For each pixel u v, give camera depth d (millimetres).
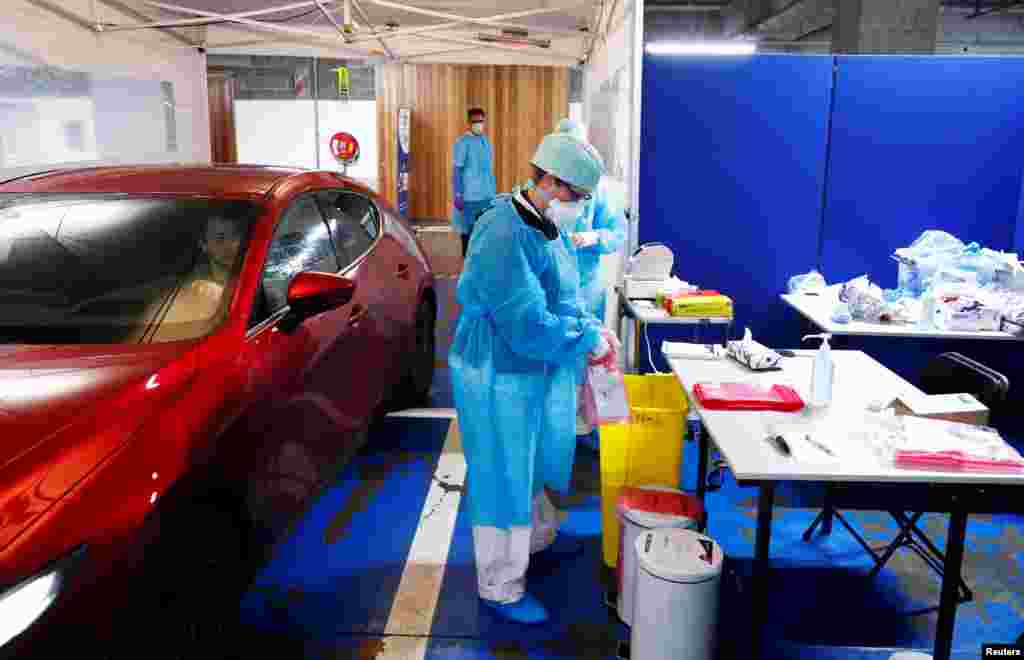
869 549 3119
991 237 4988
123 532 1787
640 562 2410
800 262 5047
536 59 10273
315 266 3156
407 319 4172
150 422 1966
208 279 2572
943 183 4926
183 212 2848
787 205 4965
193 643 2111
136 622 1837
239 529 2334
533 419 2689
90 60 6789
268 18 8859
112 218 2814
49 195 2939
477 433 2703
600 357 2715
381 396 3672
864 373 3164
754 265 5051
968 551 3336
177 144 8508
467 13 8875
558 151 2482
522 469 2713
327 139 13086
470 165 9453
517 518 2764
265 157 13141
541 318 2518
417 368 4672
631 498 2836
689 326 5137
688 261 5043
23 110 5910
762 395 2766
